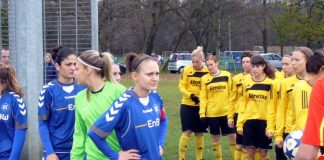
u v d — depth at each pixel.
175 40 50.22
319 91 3.22
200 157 9.74
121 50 49.41
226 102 9.28
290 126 6.94
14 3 7.96
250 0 45.75
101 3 40.53
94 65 4.84
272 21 45.03
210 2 44.75
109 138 4.50
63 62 5.74
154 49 58.12
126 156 4.22
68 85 5.85
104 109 4.85
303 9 43.38
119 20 42.62
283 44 45.97
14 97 5.79
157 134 4.43
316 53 5.28
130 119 4.24
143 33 44.75
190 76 9.76
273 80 7.84
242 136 8.43
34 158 7.93
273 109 7.73
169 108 19.56
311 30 42.38
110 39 42.19
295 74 6.90
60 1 9.12
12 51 8.14
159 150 4.48
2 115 5.77
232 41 55.50
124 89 4.95
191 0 44.66
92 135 4.23
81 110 4.94
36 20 7.95
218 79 9.23
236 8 45.53
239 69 45.94
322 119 3.17
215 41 46.72
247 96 8.16
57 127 5.84
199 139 9.73
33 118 7.90
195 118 9.62
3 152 5.81
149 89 4.25
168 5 43.94
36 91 7.94
